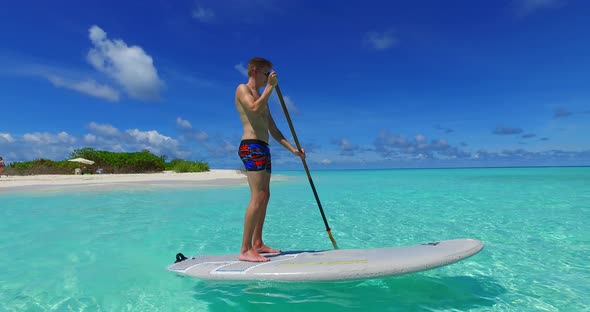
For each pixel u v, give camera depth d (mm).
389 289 2922
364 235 5090
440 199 9648
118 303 2633
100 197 10273
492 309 2516
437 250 3020
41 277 3229
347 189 13492
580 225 5691
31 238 4891
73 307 2561
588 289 2898
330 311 2480
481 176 25125
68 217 6703
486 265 3564
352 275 2746
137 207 8062
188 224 6004
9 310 2508
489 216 6648
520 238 4797
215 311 2486
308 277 2791
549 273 3311
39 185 14469
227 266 3135
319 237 4984
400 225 5824
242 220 6383
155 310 2510
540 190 12250
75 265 3619
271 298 2738
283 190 13203
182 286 3002
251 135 3340
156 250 4266
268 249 3609
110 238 4918
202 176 21797
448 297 2736
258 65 3479
